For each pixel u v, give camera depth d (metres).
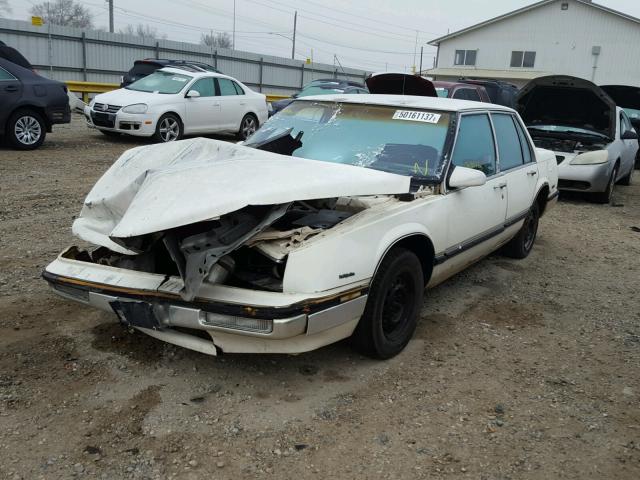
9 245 5.80
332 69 38.06
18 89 10.95
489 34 42.66
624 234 8.19
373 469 2.91
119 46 26.98
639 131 14.81
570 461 3.07
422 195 4.18
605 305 5.36
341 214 3.82
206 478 2.78
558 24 40.59
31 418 3.14
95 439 3.01
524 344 4.43
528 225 6.42
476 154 4.93
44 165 10.01
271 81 34.56
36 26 23.94
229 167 3.53
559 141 10.32
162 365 3.74
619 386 3.88
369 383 3.69
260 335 3.12
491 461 3.03
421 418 3.36
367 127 4.79
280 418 3.27
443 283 5.66
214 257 3.07
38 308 4.42
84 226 3.81
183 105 13.51
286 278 3.20
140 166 4.01
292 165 3.63
